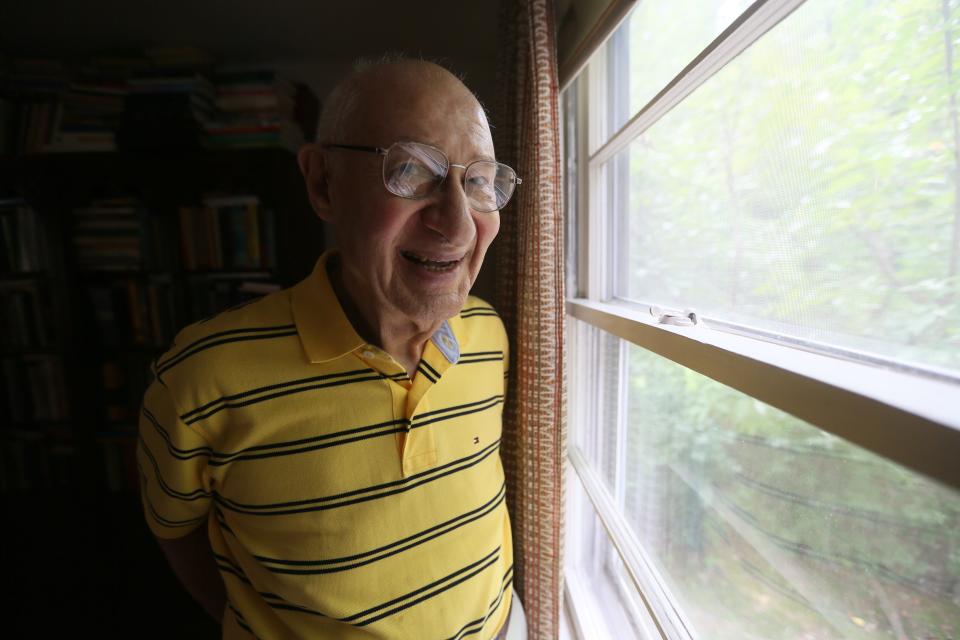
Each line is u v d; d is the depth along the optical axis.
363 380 0.64
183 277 1.86
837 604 0.50
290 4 1.57
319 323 0.64
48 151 1.74
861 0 0.44
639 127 0.87
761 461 0.61
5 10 1.56
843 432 0.34
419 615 0.67
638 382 0.97
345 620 0.64
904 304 0.41
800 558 0.55
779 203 0.56
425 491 0.68
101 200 1.83
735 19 0.59
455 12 1.64
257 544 0.64
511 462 1.15
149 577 1.74
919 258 0.40
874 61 0.43
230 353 0.60
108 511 1.95
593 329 1.21
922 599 0.42
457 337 0.79
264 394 0.61
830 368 0.40
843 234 0.47
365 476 0.64
